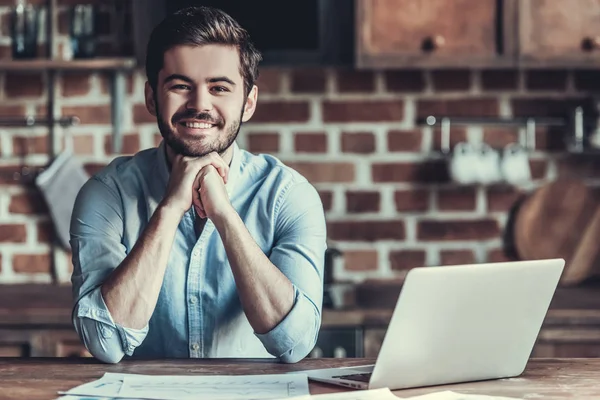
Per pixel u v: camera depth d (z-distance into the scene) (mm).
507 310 1766
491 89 3848
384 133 3848
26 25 3682
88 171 3867
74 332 3262
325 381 1774
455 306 1698
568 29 3516
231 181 2268
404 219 3852
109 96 3850
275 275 2035
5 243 3859
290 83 3836
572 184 3848
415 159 3850
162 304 2213
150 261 2037
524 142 3861
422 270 1646
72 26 3686
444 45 3506
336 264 3857
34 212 3852
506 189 3861
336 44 3785
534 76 3850
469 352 1759
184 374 1854
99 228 2205
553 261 1801
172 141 2123
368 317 3225
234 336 2219
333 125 3846
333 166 3852
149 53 2164
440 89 3848
